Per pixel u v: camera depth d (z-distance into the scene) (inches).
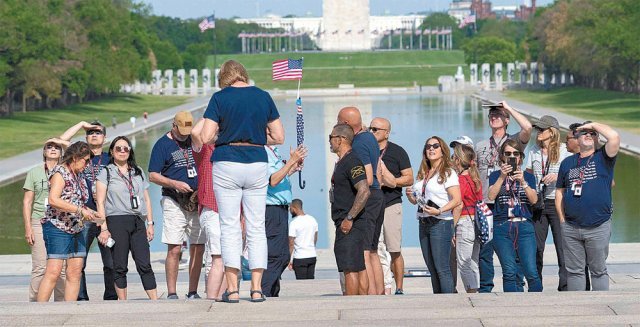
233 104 900.6
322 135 5344.5
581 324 807.7
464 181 1222.9
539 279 1164.5
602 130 1047.0
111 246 1160.8
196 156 1066.1
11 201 3085.6
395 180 1235.9
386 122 1237.1
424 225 1194.0
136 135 5920.3
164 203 1206.3
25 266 1633.9
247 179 906.7
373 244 1155.3
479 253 1232.2
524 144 1250.0
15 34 6752.0
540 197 1227.2
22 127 6584.6
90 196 1176.2
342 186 1072.8
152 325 826.8
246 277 1444.4
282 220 1095.6
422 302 907.4
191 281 1217.4
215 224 1064.2
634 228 2341.3
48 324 834.8
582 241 1074.1
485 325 810.8
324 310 875.4
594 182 1055.0
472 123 6077.8
